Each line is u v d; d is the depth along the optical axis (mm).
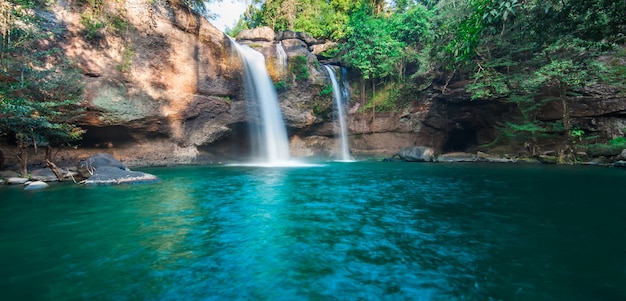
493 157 20516
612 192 7961
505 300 2645
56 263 3479
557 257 3607
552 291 2789
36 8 12188
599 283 2939
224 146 21500
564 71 16469
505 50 19344
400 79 25125
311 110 24219
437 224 5121
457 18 18609
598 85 17594
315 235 4551
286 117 23281
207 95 18766
